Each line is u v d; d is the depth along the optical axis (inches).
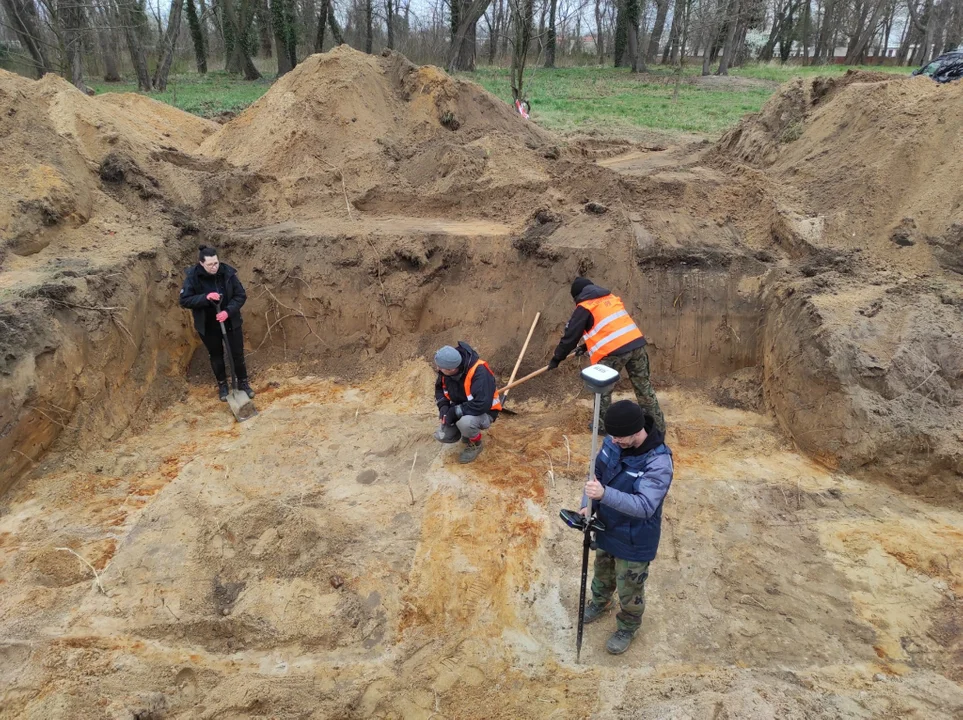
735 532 192.1
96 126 313.6
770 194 297.6
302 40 989.2
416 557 184.5
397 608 170.6
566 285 271.9
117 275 247.0
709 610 168.2
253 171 339.3
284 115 359.3
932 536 185.8
